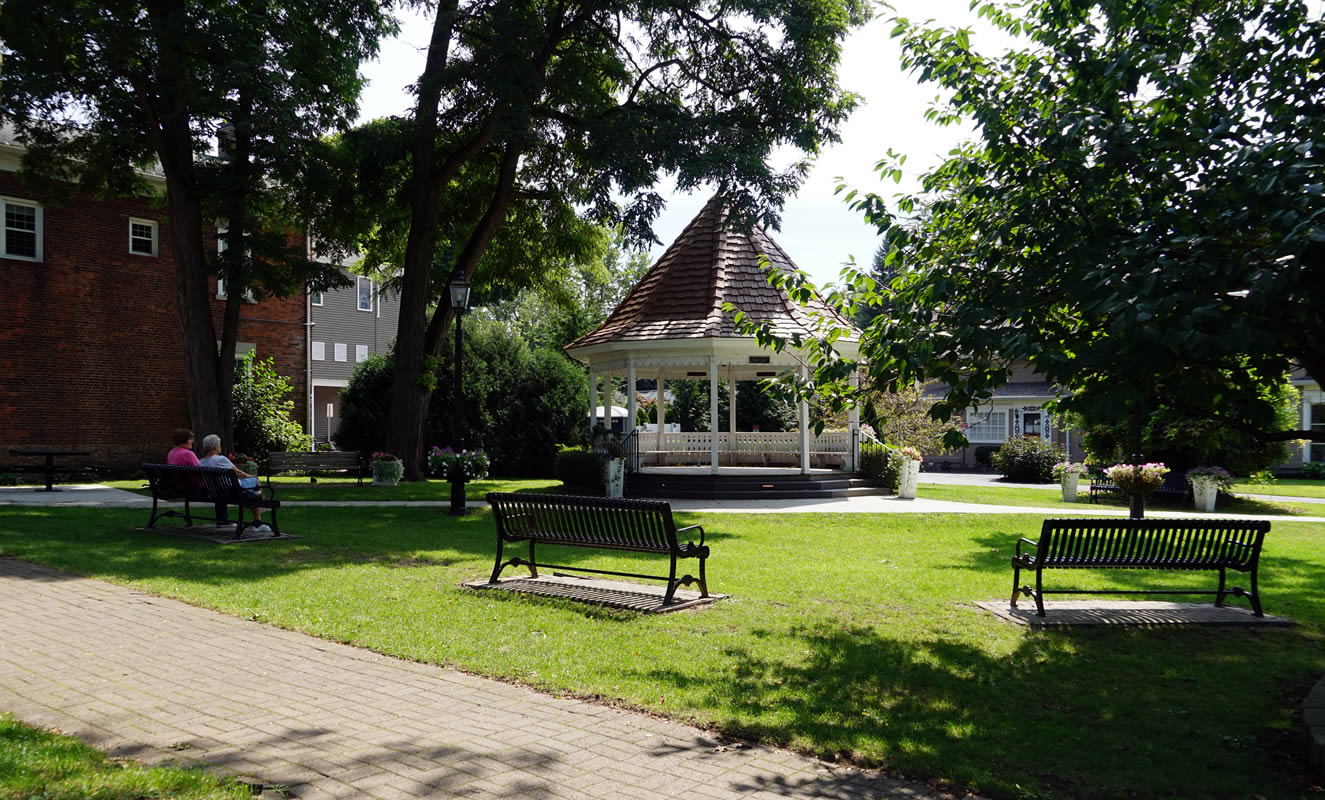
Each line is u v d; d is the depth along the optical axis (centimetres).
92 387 2547
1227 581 1050
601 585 906
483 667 595
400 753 433
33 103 1811
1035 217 596
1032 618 800
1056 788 418
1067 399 515
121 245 2612
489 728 477
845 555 1197
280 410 2802
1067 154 565
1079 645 707
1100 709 545
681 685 568
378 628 703
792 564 1105
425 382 2416
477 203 2719
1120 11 598
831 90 2175
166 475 1280
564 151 2517
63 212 2503
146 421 2652
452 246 3231
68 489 2100
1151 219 526
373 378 2862
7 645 625
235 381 2681
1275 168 459
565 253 2836
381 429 2833
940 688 582
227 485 1220
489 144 2481
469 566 1036
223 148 2031
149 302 2667
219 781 383
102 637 656
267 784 387
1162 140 546
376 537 1284
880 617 800
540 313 5225
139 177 2116
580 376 3142
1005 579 1018
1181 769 446
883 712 527
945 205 691
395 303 4419
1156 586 1009
